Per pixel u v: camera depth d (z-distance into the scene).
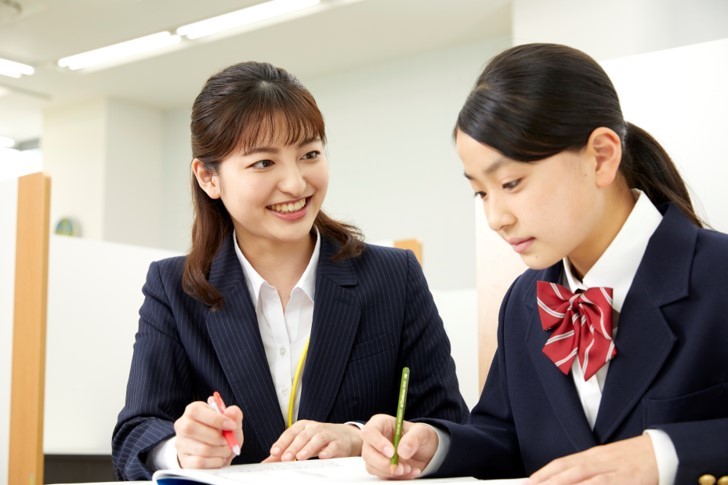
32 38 5.78
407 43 5.91
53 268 2.93
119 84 6.70
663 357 0.96
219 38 5.79
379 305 1.46
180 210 7.16
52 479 2.76
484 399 1.22
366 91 6.27
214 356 1.41
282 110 1.32
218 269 1.45
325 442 1.19
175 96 7.00
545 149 0.91
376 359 1.43
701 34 4.43
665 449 0.80
